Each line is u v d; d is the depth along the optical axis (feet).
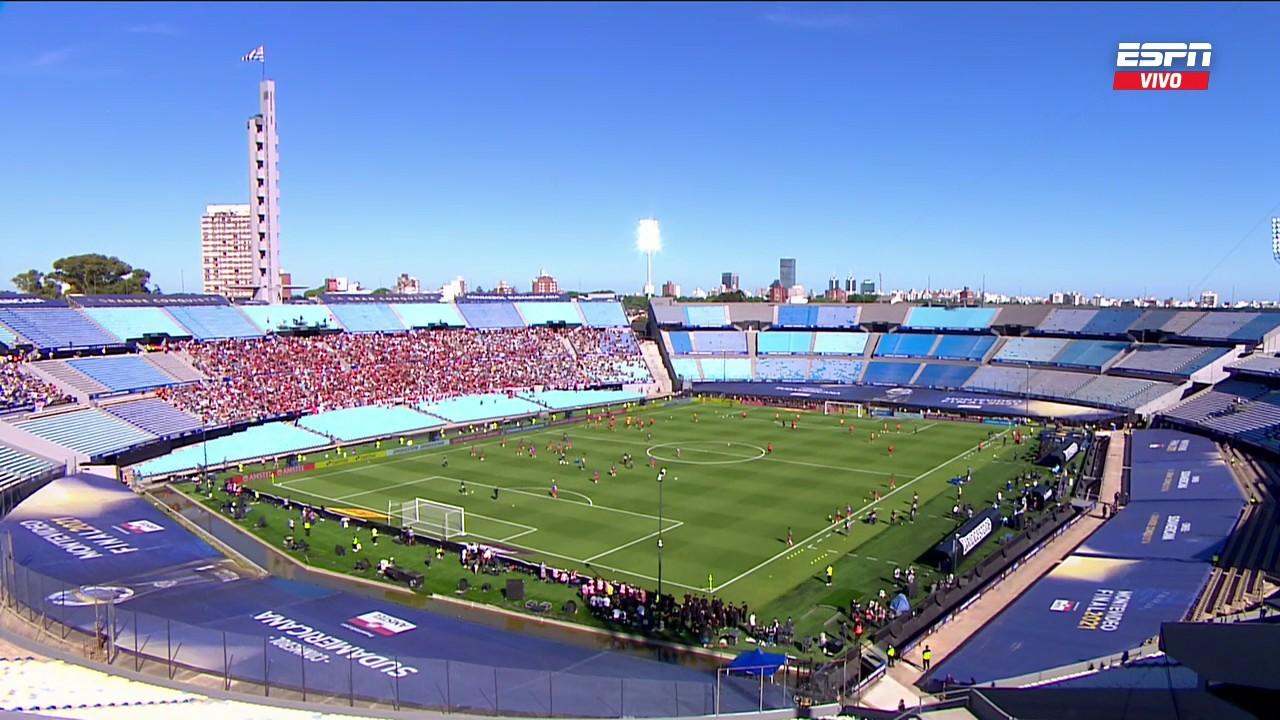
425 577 208.03
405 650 155.02
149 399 366.63
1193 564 193.77
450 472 329.52
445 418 441.68
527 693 136.46
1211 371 442.09
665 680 145.07
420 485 307.58
